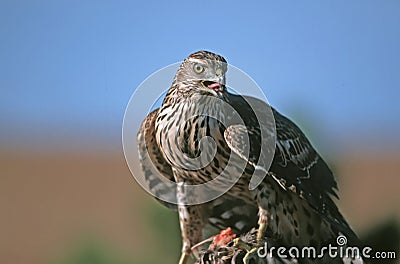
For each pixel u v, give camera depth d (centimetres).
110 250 1764
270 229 1312
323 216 1319
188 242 1362
